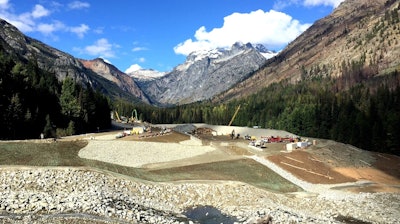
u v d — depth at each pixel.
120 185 57.25
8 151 65.50
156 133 143.50
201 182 66.69
